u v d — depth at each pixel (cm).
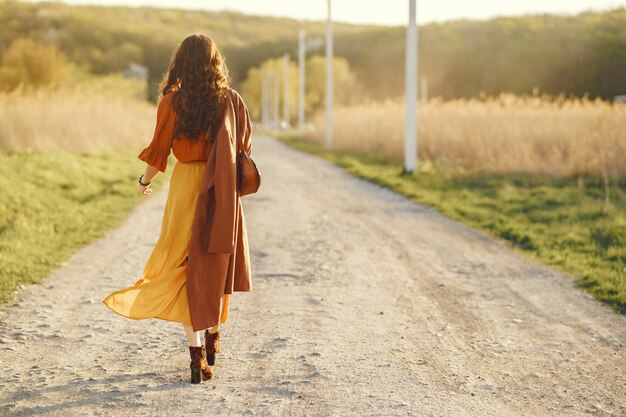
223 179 406
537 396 429
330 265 784
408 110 1806
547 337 550
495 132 1922
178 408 393
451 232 1019
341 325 566
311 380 441
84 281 689
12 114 1719
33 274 695
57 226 941
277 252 847
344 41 13012
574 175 1573
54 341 512
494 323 585
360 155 2558
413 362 484
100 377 440
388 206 1282
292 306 619
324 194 1456
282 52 13325
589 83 9044
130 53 10812
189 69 413
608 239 926
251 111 8938
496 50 10281
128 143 2147
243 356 486
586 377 464
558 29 10406
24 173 1238
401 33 12531
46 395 408
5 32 10269
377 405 404
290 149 3344
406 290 688
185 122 409
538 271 777
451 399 418
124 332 537
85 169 1454
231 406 397
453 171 1738
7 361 466
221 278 415
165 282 411
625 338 550
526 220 1093
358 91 9650
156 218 1080
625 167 1527
